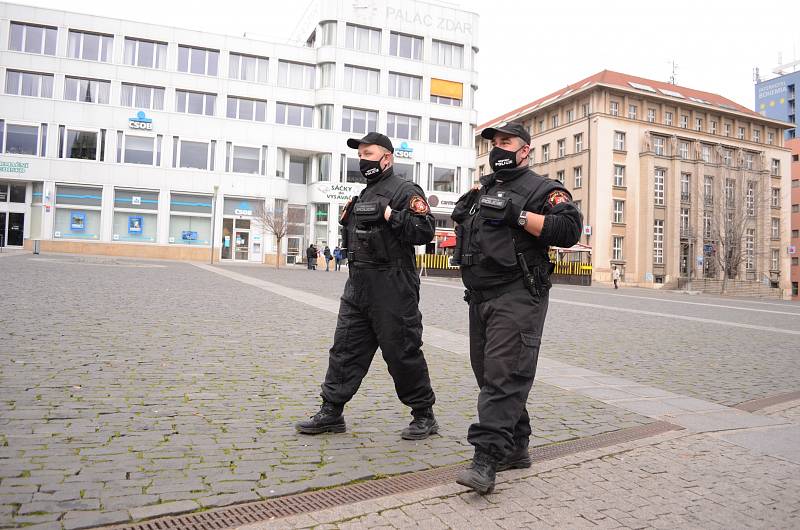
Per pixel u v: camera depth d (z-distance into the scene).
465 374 6.11
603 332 10.49
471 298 3.26
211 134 39.66
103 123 37.72
